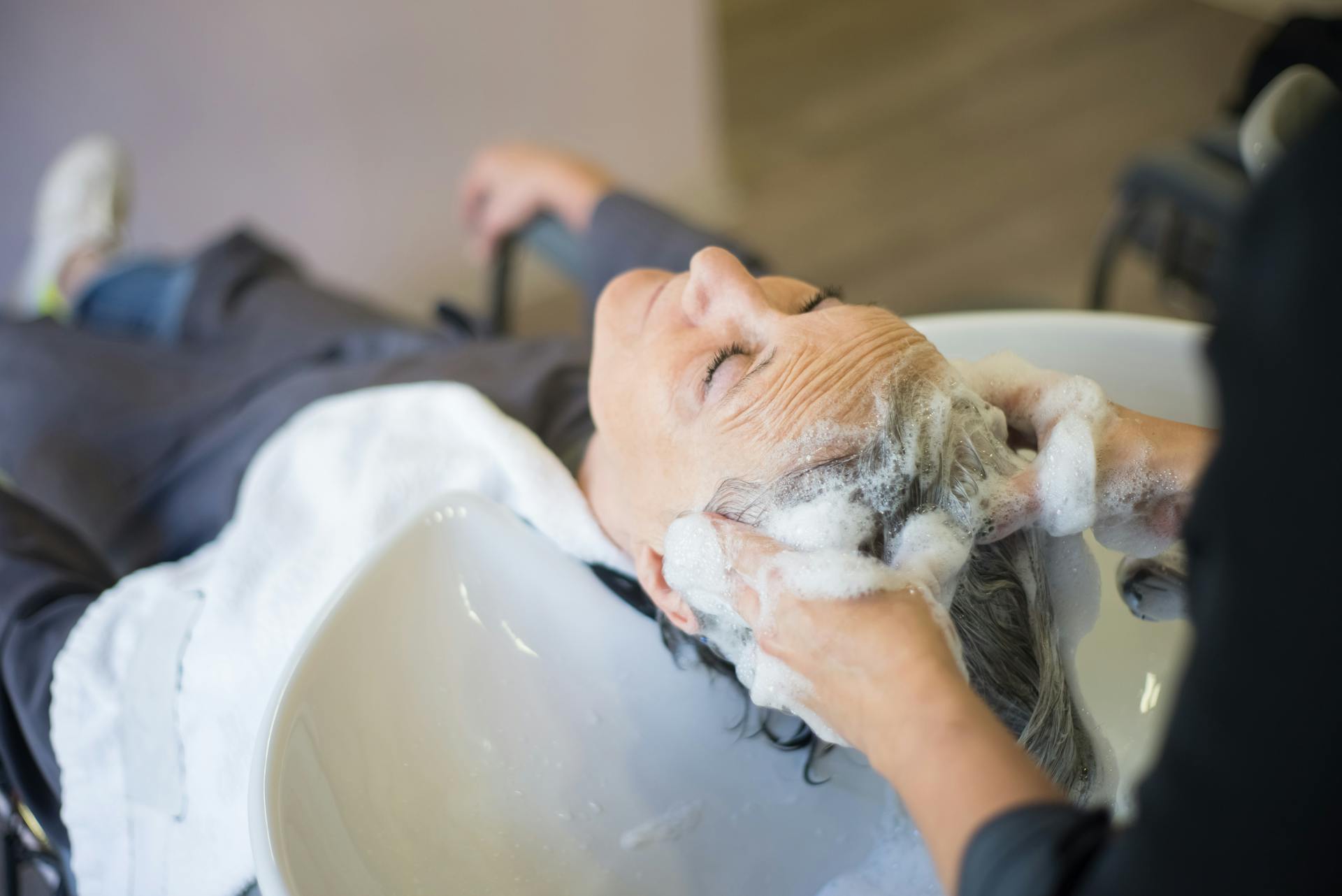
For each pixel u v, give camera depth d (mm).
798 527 649
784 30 3010
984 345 952
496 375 1181
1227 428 370
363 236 2189
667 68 2295
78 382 1385
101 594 1021
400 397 1082
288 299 1488
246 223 2078
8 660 979
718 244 1204
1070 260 2219
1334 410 341
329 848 661
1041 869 436
